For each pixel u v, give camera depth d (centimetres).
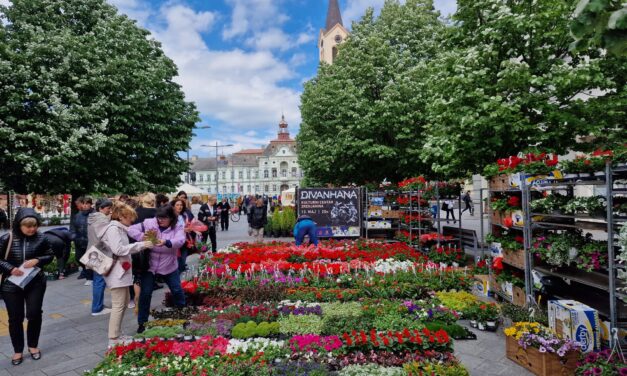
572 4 298
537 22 912
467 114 981
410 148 1803
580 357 440
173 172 2059
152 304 768
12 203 1283
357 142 1859
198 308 677
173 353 476
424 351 475
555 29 935
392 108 1769
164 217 605
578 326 465
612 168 480
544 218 634
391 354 473
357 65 1992
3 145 1411
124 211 550
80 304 798
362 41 2091
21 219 523
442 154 1124
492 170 745
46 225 3000
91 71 1592
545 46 1038
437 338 481
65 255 1055
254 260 927
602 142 976
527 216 634
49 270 1035
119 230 540
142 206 799
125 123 1762
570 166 555
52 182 1588
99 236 543
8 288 515
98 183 1692
